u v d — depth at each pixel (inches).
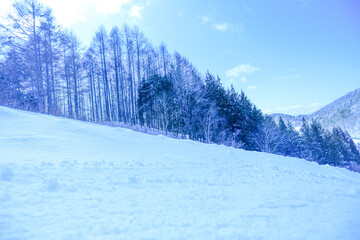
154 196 140.3
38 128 344.2
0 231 78.9
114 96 1312.7
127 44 1158.3
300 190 182.7
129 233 86.7
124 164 230.8
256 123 1081.4
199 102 928.3
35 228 84.4
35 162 192.2
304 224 105.3
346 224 106.4
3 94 662.5
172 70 1037.2
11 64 679.1
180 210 117.6
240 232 92.6
